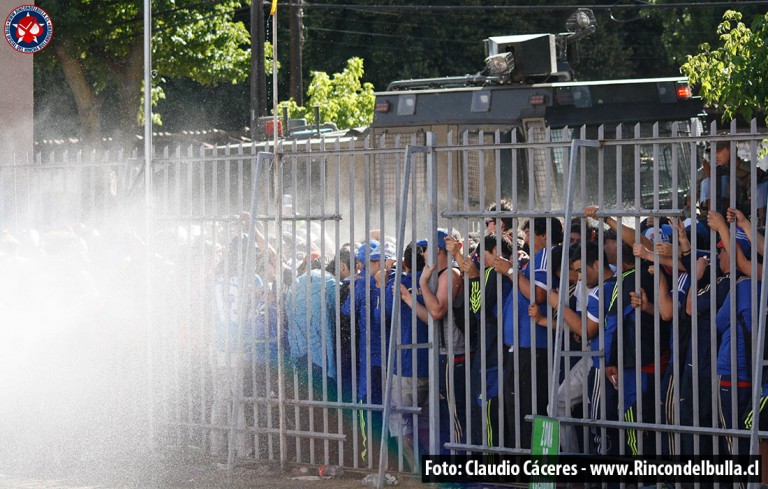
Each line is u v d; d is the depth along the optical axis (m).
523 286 15.16
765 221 14.04
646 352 14.70
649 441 14.75
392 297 16.48
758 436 13.38
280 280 16.98
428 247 15.71
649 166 22.84
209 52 56.84
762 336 13.16
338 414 16.70
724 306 14.04
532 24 71.94
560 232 15.35
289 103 47.25
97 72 55.66
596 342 14.88
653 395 14.72
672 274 14.42
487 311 15.66
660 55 72.50
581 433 15.47
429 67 72.19
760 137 13.64
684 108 23.91
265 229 17.08
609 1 71.81
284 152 16.95
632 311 14.63
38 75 63.19
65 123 63.97
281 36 72.38
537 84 24.08
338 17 72.38
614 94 23.80
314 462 17.02
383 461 15.59
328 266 17.44
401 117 25.19
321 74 52.88
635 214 14.38
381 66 72.56
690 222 14.13
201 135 46.56
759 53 20.92
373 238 17.59
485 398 15.36
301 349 17.05
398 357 16.16
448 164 15.80
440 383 16.11
